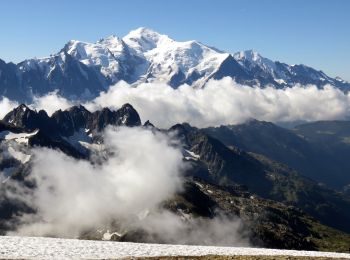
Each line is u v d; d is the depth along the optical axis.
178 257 53.75
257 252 62.91
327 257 60.25
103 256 50.78
